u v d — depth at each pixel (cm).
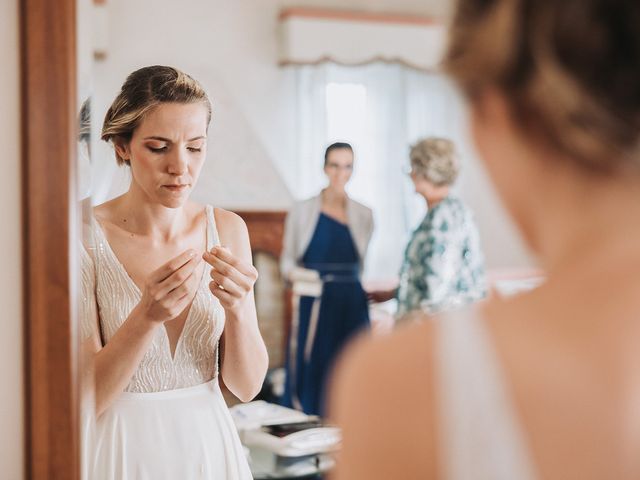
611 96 45
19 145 124
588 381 45
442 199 366
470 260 368
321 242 429
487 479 46
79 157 126
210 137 455
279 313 425
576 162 47
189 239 175
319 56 539
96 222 169
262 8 530
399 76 557
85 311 162
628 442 44
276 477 241
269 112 534
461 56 49
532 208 50
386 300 442
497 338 48
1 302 124
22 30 123
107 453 165
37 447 124
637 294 46
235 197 448
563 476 45
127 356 162
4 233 124
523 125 48
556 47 45
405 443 48
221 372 178
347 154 433
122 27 485
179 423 169
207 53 511
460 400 47
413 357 49
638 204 47
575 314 47
